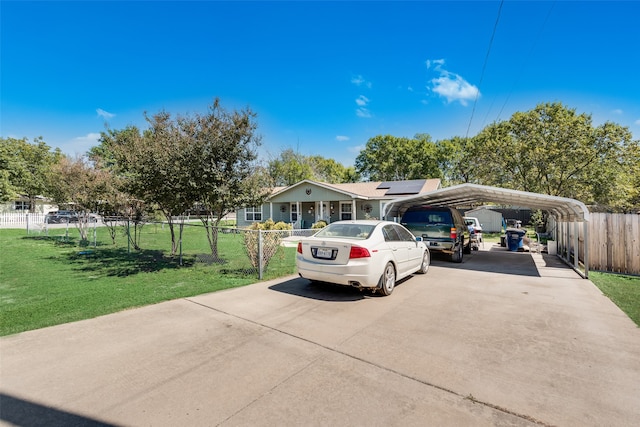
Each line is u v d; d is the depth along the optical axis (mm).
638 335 4145
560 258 11547
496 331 4285
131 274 8039
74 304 5387
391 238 6742
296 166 40625
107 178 13883
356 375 3111
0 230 23109
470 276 8078
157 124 8555
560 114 22453
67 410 2527
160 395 2748
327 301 5699
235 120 8695
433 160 41906
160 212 15227
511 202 12648
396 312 5094
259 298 5867
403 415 2500
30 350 3600
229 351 3629
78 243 15406
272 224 19016
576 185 21844
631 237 8406
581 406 2621
